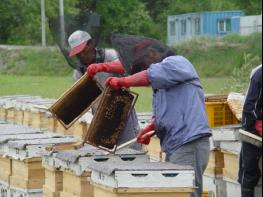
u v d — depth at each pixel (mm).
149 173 9430
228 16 83562
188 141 10359
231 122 13219
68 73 63531
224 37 64062
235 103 12539
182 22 90312
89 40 12609
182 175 9484
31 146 12664
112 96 10719
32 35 88188
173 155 10500
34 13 87812
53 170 11562
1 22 87188
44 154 11812
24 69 64188
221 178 12266
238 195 11812
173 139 10477
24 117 18984
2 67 65000
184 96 10445
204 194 12469
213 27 84688
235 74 24188
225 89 23922
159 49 10656
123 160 10586
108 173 9438
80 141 12430
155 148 13688
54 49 65938
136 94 10812
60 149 11734
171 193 9500
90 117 15383
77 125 16047
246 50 60750
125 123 10891
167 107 10516
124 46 10703
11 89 44562
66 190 11312
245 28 75438
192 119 10406
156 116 10656
